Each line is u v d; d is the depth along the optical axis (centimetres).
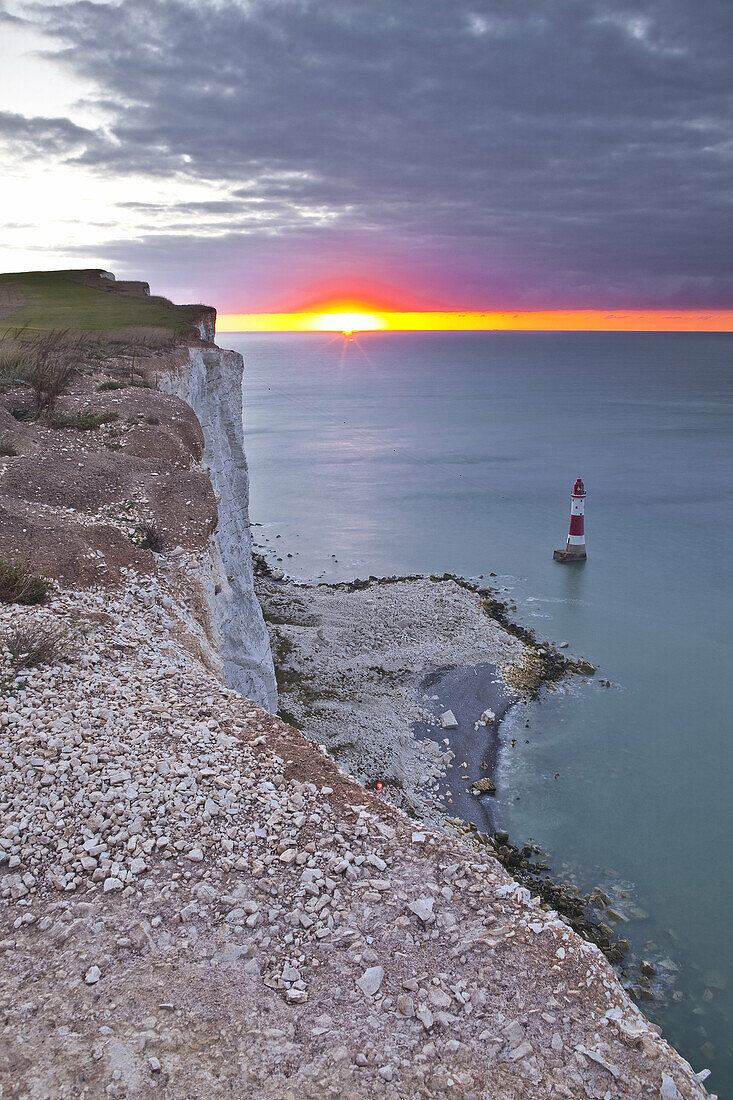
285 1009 614
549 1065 591
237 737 950
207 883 722
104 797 800
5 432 1814
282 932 684
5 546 1295
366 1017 613
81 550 1359
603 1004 650
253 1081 555
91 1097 528
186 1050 570
